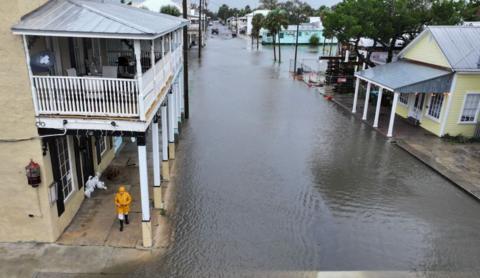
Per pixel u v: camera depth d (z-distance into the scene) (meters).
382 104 26.03
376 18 26.19
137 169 14.59
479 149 17.83
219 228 11.03
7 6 8.20
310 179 14.52
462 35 19.86
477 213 12.34
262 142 18.53
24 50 8.46
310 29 78.62
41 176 9.28
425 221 11.77
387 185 14.19
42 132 9.03
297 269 9.38
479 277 9.28
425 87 18.67
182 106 22.47
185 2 20.09
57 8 9.23
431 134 20.06
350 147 18.11
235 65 45.84
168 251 9.84
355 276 9.22
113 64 15.43
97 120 8.90
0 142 8.95
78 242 9.95
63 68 10.76
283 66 46.06
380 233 11.05
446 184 14.37
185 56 20.84
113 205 11.84
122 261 9.34
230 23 146.38
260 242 10.44
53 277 8.68
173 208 12.04
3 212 9.56
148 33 8.16
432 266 9.66
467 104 18.94
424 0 26.84
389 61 28.20
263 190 13.51
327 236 10.83
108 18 8.68
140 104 8.80
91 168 12.84
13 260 9.17
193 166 15.33
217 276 9.04
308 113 24.36
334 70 33.78
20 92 8.69
